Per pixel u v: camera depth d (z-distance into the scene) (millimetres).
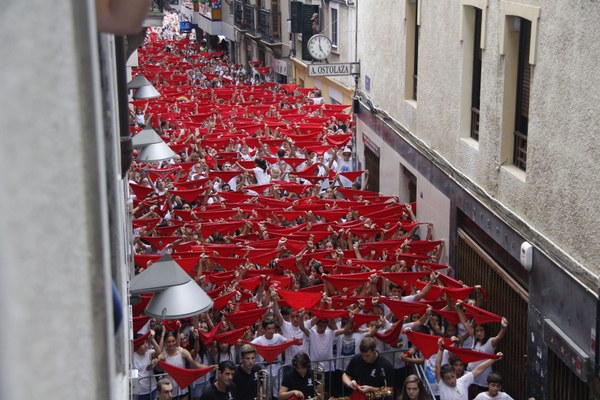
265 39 54062
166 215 21406
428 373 13227
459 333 14727
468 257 17766
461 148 17969
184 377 12469
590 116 11664
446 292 14781
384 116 24984
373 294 15508
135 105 38156
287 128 29453
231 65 60062
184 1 93125
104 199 1922
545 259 13266
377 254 18094
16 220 1602
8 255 1564
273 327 13602
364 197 22734
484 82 16359
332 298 14508
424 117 20938
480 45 17031
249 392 12672
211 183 22469
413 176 22516
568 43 12383
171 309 9188
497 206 15586
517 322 15039
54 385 1684
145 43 74375
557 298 12805
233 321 13938
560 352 12484
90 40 1744
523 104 15164
